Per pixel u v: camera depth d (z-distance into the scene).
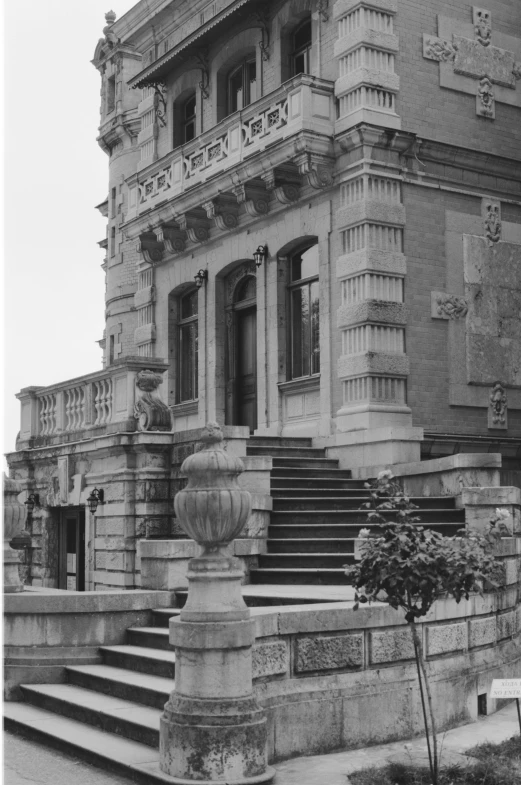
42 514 19.88
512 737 9.09
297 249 20.89
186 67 24.95
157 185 23.73
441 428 19.19
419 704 9.67
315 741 8.88
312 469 17.70
